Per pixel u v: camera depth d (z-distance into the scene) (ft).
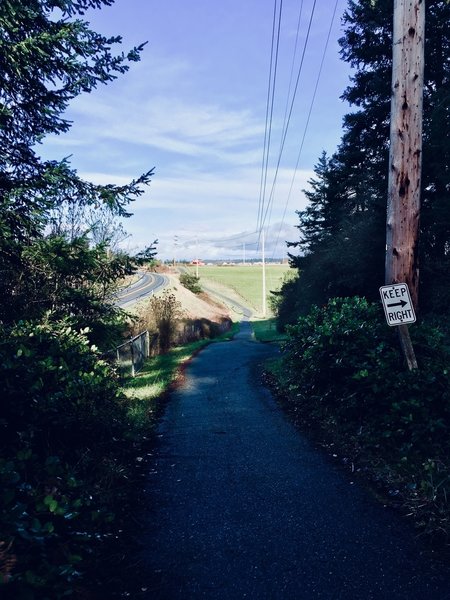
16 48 22.49
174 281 214.28
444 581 10.02
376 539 11.92
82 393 17.97
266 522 13.11
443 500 13.53
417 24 19.63
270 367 46.83
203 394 35.50
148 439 22.61
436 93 40.29
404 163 20.27
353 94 59.41
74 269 27.66
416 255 20.76
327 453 19.19
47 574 8.89
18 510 9.41
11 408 14.03
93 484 15.21
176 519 13.55
